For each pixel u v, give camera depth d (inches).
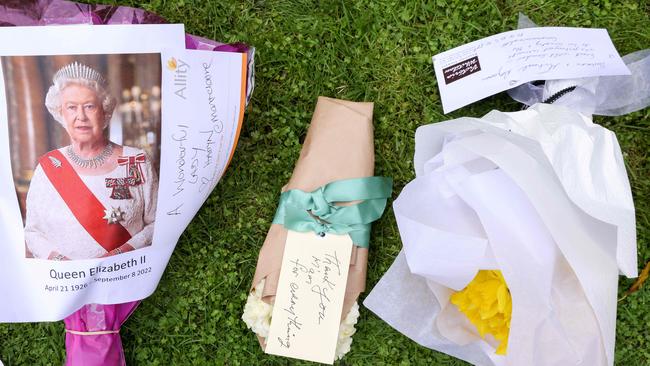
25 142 29.6
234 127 33.1
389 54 38.2
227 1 37.5
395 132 38.4
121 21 30.2
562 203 31.7
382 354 39.1
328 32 38.1
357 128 35.2
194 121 31.8
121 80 29.9
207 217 38.6
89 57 29.2
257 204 38.7
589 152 32.5
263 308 35.4
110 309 34.4
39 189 30.4
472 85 36.1
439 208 34.4
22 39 28.5
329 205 34.7
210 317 39.0
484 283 33.6
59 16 29.2
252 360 39.1
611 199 32.1
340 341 36.0
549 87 36.3
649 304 38.8
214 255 38.7
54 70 29.0
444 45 38.1
